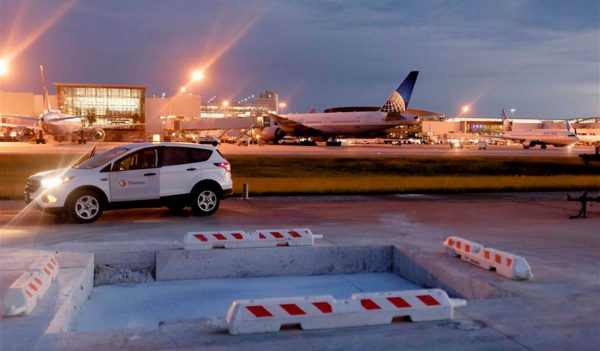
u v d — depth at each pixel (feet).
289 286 27.89
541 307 19.48
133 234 35.06
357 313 17.34
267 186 70.85
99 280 28.14
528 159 125.90
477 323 17.67
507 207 52.44
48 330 16.76
